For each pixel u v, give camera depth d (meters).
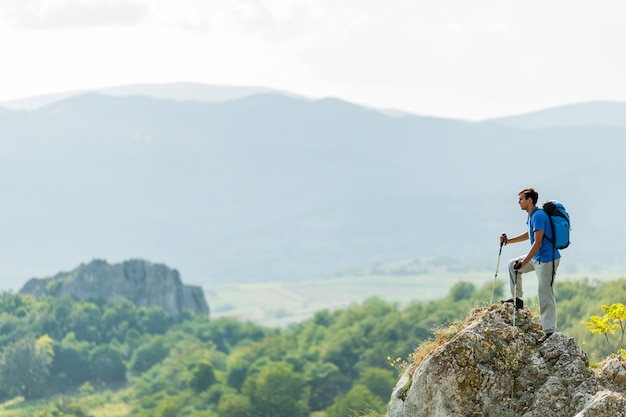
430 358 18.94
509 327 19.45
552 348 19.23
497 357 18.97
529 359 19.08
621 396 17.73
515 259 20.27
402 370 20.84
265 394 183.00
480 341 19.05
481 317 19.78
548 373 18.80
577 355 19.05
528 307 20.61
